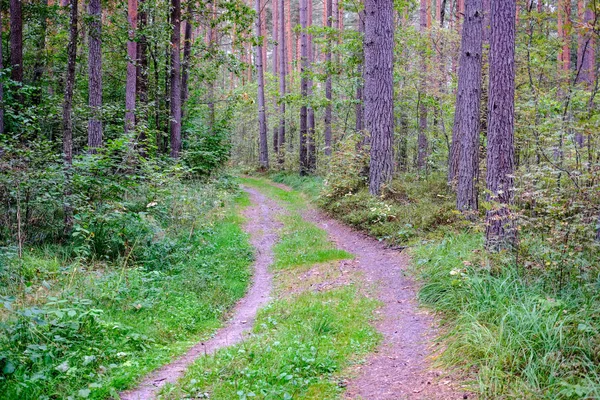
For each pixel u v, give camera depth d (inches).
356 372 192.2
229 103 876.0
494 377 159.0
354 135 666.8
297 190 879.7
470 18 427.8
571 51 786.2
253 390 173.0
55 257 304.5
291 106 1263.5
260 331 248.8
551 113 398.3
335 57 1027.3
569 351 163.5
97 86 498.3
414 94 759.7
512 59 279.1
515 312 193.8
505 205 253.1
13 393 158.4
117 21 655.1
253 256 428.8
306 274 364.5
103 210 380.8
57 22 658.2
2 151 349.4
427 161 685.9
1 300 172.6
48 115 503.5
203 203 552.7
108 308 258.1
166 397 170.2
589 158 282.2
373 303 279.9
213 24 750.5
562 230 237.9
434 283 275.9
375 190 542.9
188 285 327.9
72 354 191.8
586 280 211.5
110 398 171.8
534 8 540.7
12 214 343.0
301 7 984.3
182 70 774.5
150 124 758.5
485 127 568.1
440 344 207.0
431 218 424.5
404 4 732.0
